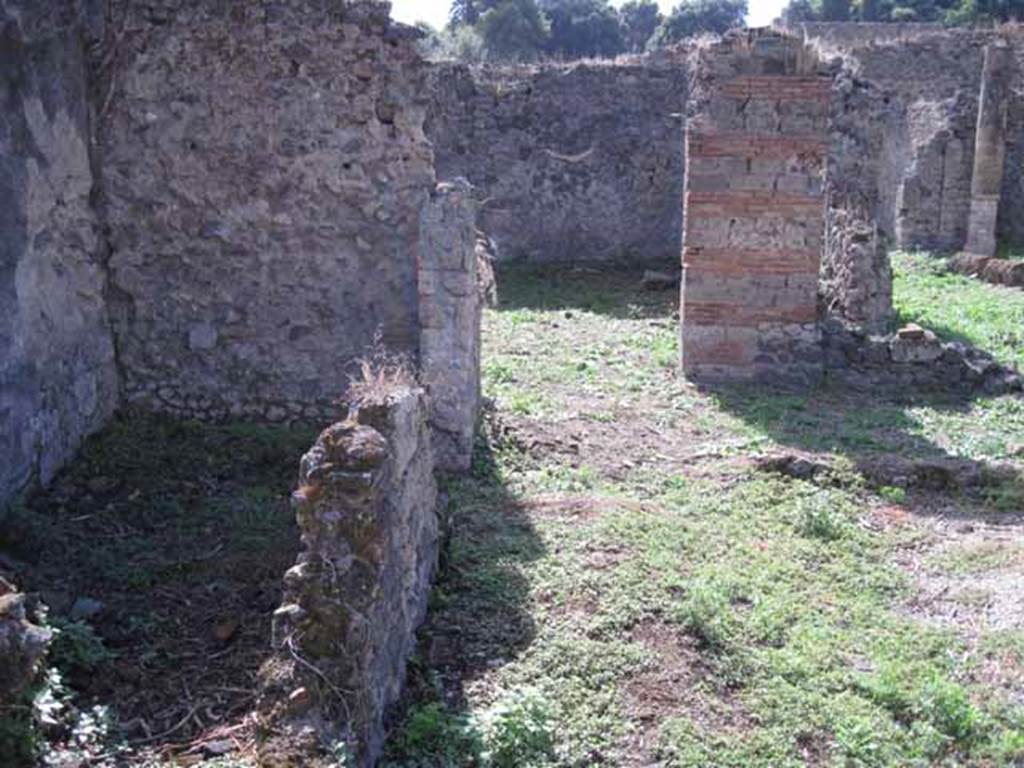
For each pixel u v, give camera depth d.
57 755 4.29
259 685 4.34
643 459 8.66
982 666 5.58
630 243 18.81
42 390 7.42
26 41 7.28
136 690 5.09
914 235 20.53
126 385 8.76
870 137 13.97
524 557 6.38
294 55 8.24
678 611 5.71
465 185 7.94
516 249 18.69
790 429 9.55
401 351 8.63
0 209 6.89
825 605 6.16
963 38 25.55
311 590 4.36
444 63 18.06
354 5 8.19
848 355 11.11
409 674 5.14
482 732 4.61
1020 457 8.79
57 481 7.53
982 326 13.47
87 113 8.26
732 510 7.53
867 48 26.72
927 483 8.30
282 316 8.65
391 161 8.41
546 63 19.06
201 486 7.65
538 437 8.82
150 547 6.59
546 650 5.33
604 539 6.68
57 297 7.71
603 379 11.07
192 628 5.67
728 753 4.67
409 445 5.30
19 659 4.06
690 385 11.05
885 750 4.79
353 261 8.55
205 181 8.44
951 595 6.45
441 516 6.48
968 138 20.02
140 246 8.52
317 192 8.46
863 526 7.50
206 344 8.69
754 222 10.91
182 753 4.53
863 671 5.45
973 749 4.88
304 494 4.51
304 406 8.77
